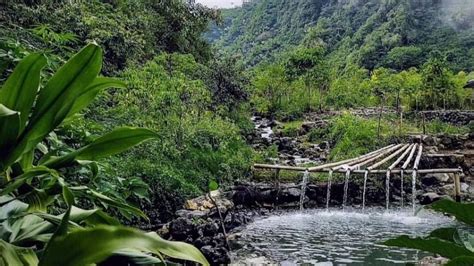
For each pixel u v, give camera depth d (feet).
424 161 32.48
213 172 25.45
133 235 2.62
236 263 14.73
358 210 25.76
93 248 2.51
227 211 20.70
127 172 17.16
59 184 3.57
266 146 38.86
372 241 18.48
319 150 38.45
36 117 3.20
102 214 3.46
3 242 2.78
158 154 21.27
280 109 57.06
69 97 3.26
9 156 3.12
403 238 2.49
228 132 30.94
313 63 67.87
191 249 2.82
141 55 34.71
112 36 30.04
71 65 3.26
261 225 21.40
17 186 3.25
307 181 27.50
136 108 23.30
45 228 3.35
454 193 27.86
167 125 24.35
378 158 31.19
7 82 3.25
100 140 3.48
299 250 17.03
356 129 38.37
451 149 38.75
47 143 5.47
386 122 44.78
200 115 30.19
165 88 27.76
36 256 2.82
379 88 63.10
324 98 62.49
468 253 2.31
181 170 22.27
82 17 28.94
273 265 14.71
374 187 28.35
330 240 18.72
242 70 52.70
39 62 3.28
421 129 44.88
